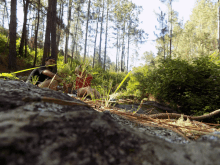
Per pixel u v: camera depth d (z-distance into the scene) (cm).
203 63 420
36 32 1280
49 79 226
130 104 307
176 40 2522
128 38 3228
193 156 38
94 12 2594
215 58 466
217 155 38
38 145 33
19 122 38
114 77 1412
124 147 40
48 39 900
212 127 113
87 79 280
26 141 33
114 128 46
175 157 37
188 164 35
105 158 35
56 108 59
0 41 986
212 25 2498
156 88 464
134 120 103
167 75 461
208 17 2573
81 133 41
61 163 31
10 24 874
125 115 109
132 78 623
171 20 2038
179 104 434
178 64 459
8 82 80
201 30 2552
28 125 38
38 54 1343
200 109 383
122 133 45
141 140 43
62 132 39
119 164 34
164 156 38
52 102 61
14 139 31
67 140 37
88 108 71
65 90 225
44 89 84
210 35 2342
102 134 43
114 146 39
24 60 1066
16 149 30
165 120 131
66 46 1473
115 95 133
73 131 41
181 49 2353
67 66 930
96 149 37
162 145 42
